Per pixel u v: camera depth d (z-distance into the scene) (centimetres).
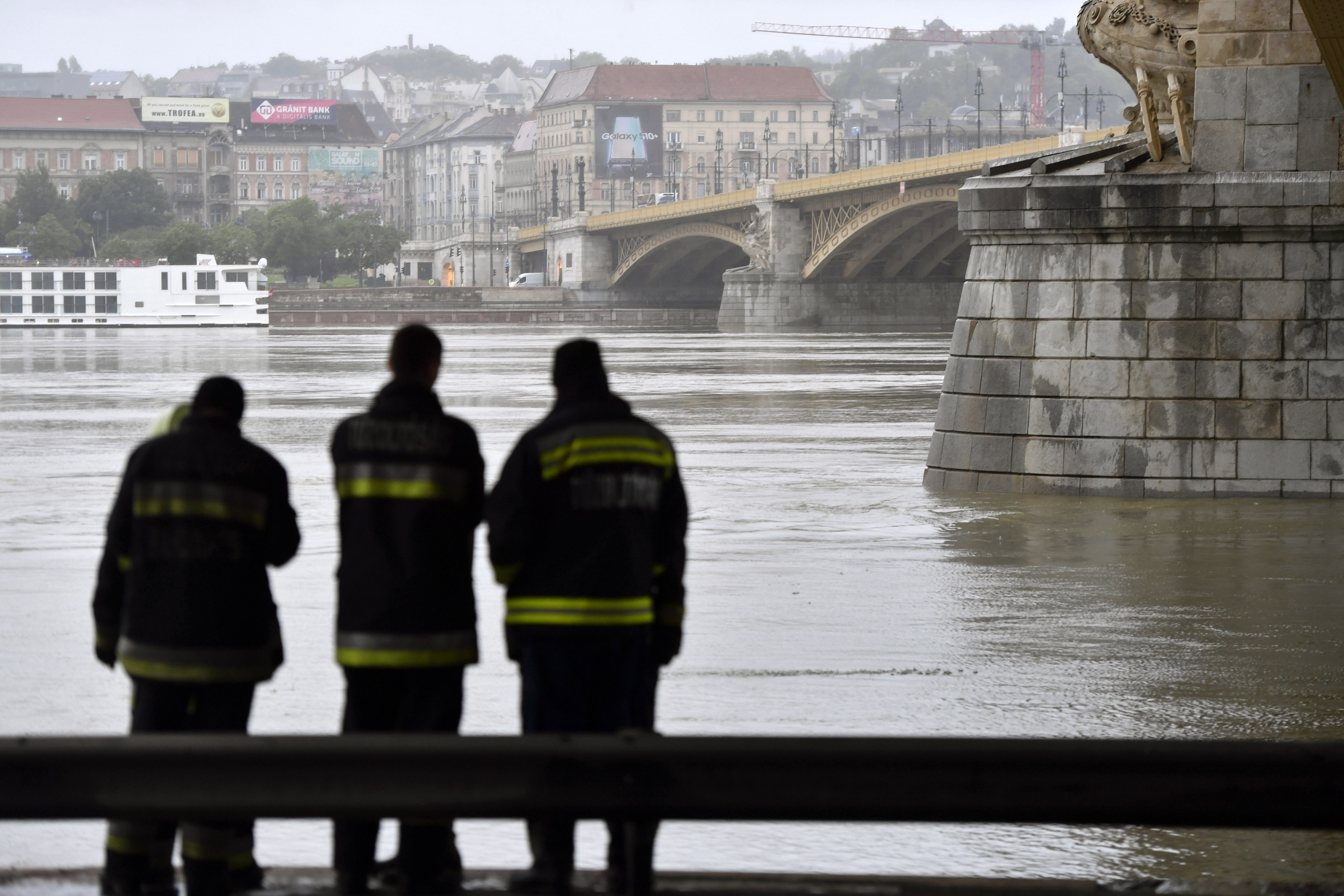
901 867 1087
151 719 912
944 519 2998
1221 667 1731
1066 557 2545
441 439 912
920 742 821
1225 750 812
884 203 17138
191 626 909
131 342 15625
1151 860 1106
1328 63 2811
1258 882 991
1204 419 3172
